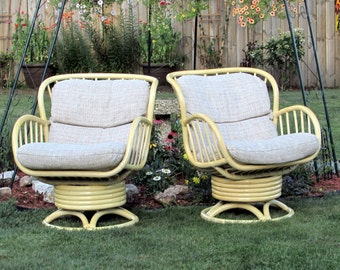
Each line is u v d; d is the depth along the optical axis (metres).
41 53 10.59
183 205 5.43
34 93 10.20
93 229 4.83
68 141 5.24
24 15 10.92
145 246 4.49
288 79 10.73
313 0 10.91
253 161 4.73
